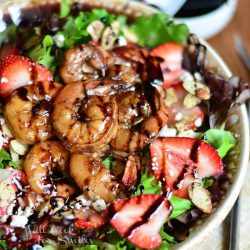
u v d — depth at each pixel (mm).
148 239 418
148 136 437
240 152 459
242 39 636
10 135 444
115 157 446
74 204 425
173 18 555
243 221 462
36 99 436
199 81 498
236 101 482
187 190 441
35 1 511
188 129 473
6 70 456
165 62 505
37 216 424
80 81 447
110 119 425
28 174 428
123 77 461
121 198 431
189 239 420
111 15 516
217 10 608
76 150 426
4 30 496
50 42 483
